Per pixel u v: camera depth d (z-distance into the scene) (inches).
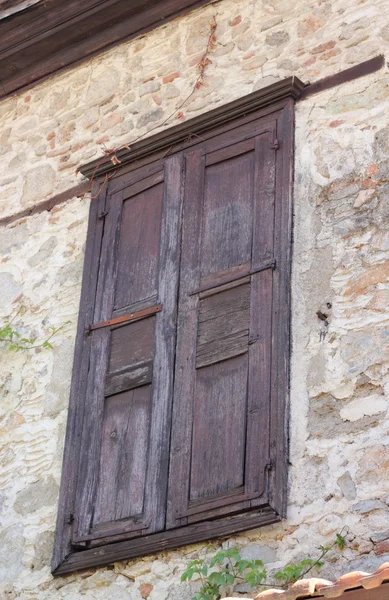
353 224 238.4
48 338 277.9
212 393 238.1
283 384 229.0
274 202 249.3
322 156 249.1
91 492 246.7
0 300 292.7
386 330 224.2
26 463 265.3
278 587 212.2
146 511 235.6
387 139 243.1
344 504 213.5
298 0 273.7
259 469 223.8
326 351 228.8
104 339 262.1
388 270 229.9
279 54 269.7
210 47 283.7
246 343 238.2
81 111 304.3
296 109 258.2
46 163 304.3
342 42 260.5
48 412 268.5
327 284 235.3
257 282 243.0
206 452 232.8
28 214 300.5
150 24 300.8
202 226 258.7
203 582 222.8
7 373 280.7
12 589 250.2
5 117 322.0
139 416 247.4
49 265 288.2
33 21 310.3
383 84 249.4
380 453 214.1
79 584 240.5
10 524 259.6
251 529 219.9
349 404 221.8
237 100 263.6
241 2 284.7
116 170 283.9
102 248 275.1
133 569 233.8
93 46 309.1
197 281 252.8
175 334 250.2
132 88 295.7
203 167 265.3
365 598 169.3
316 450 220.8
